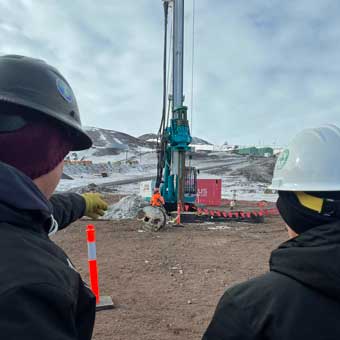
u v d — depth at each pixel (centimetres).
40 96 106
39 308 76
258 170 5769
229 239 1067
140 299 561
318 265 109
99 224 1326
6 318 71
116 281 648
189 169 1585
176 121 1402
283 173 147
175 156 1455
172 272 711
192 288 618
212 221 1419
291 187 135
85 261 785
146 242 1005
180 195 1412
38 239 94
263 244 996
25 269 80
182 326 469
